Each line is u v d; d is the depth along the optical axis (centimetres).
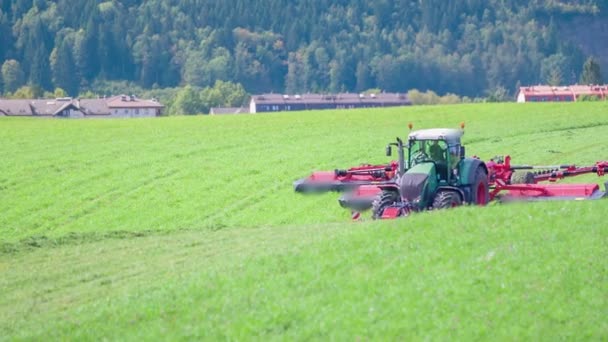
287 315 5662
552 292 5609
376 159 14888
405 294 5716
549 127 18400
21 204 13275
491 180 9750
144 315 5997
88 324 6019
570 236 6444
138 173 14888
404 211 8269
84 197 13488
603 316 5347
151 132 19900
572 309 5428
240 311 5841
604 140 16150
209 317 5825
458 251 6303
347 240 6875
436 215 7188
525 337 5172
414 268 6081
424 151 8956
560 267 5903
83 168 15538
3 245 8638
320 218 11075
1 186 14362
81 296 6756
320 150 16112
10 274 7606
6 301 6856
